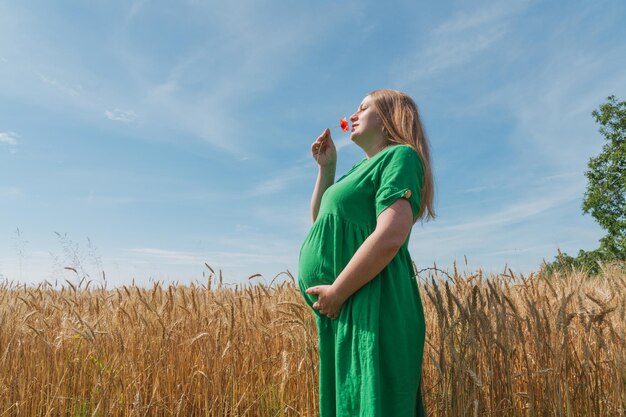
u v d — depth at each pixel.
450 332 2.46
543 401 2.61
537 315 2.62
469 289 3.08
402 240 1.98
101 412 3.44
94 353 3.75
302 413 3.30
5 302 4.51
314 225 2.37
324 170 2.92
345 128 2.64
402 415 1.99
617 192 21.23
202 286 4.70
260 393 3.60
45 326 4.00
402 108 2.38
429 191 2.33
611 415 2.64
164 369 3.78
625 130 22.03
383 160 2.16
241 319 3.91
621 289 3.12
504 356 2.55
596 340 2.83
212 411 3.45
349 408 1.99
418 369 2.13
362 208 2.20
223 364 3.70
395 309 2.08
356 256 1.99
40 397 3.62
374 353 1.94
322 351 2.21
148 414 3.62
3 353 3.69
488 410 2.47
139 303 4.35
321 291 2.11
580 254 20.95
